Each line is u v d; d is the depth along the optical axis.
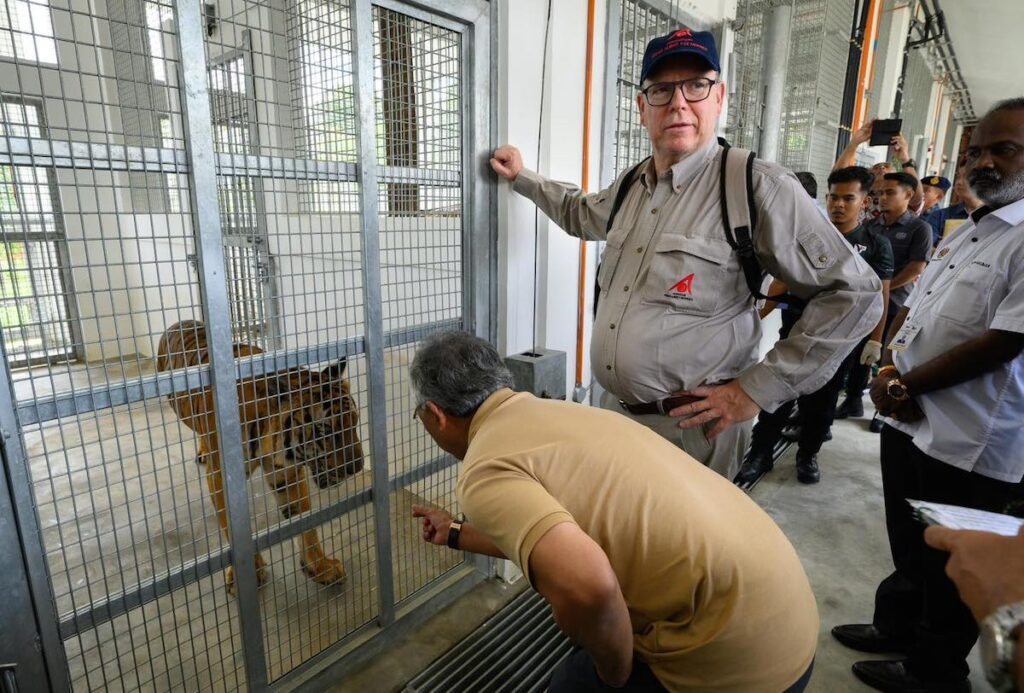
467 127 1.69
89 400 1.06
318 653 1.63
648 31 2.37
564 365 1.85
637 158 2.49
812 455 2.84
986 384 1.38
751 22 3.10
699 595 0.88
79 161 0.98
